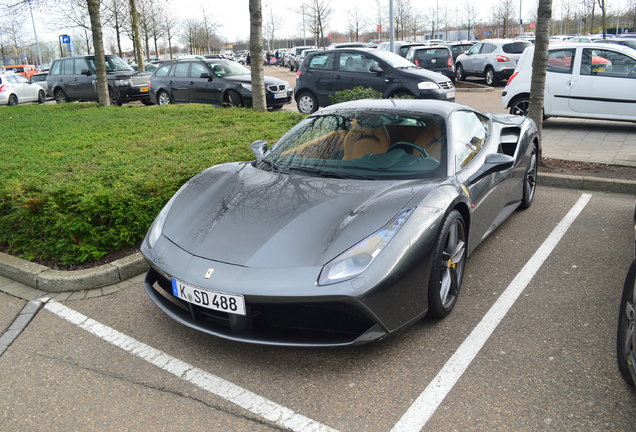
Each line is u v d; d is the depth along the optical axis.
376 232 2.80
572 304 3.46
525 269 4.02
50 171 5.52
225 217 3.13
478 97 16.02
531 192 5.52
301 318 2.79
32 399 2.65
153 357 2.99
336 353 2.97
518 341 3.03
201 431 2.38
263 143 4.25
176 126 8.79
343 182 3.38
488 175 3.96
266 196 3.28
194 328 2.91
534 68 6.58
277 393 2.64
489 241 4.61
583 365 2.78
